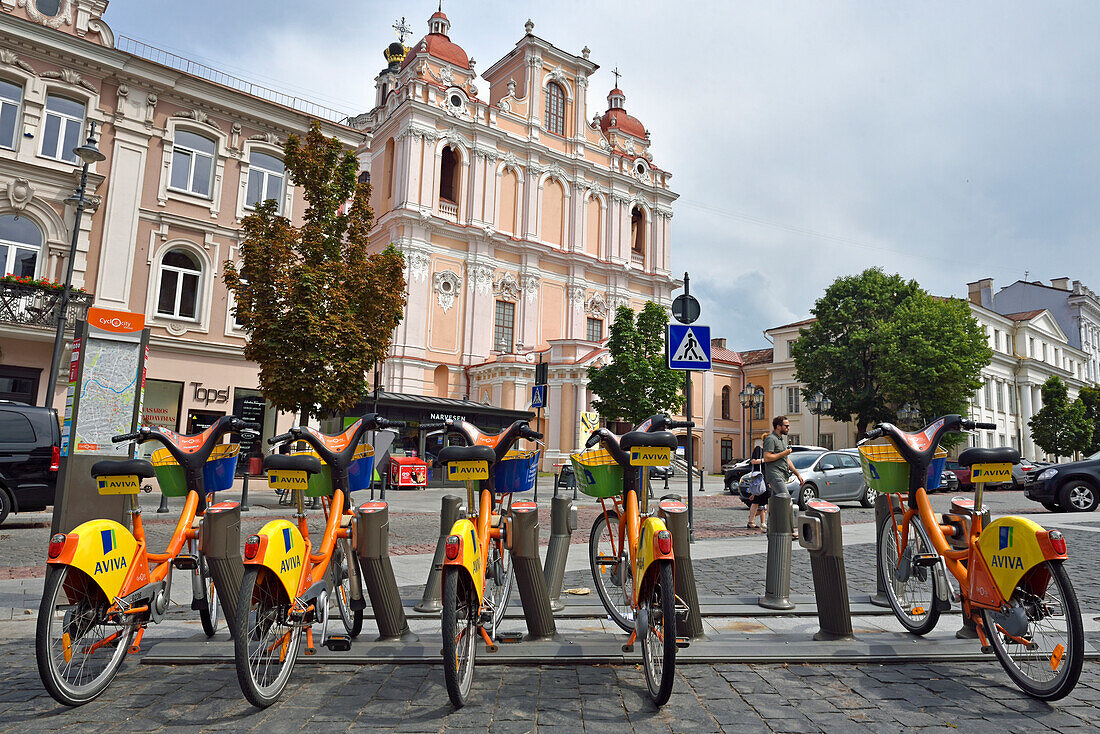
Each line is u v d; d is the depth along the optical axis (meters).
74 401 6.62
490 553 4.41
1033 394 56.81
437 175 38.19
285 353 15.02
